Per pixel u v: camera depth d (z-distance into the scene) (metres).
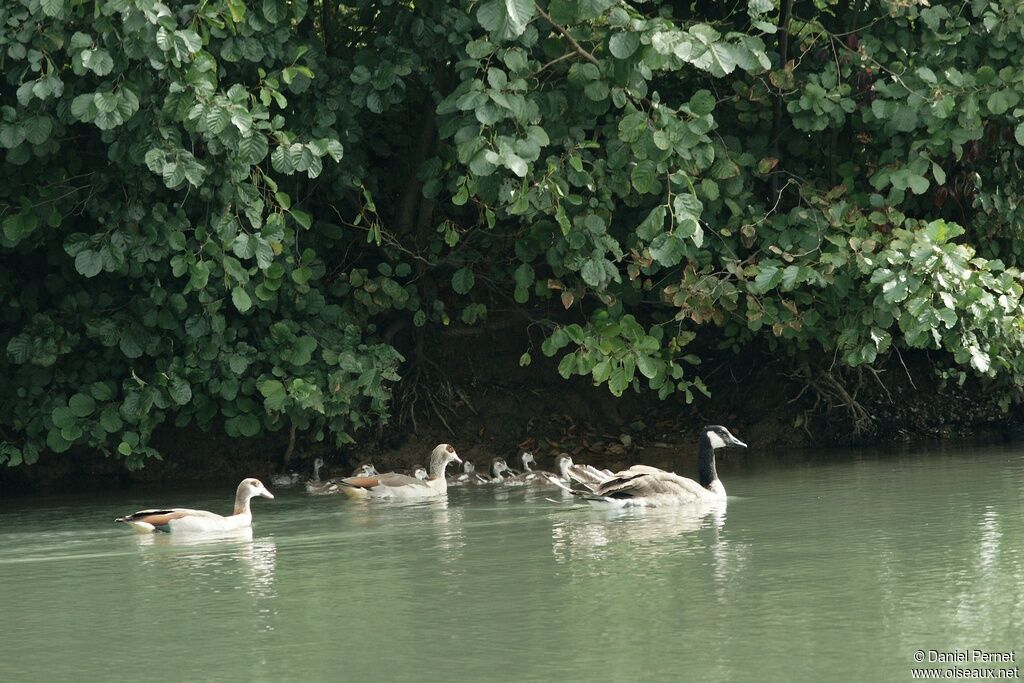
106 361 18.72
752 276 19.17
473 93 14.74
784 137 20.12
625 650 8.63
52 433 18.02
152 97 14.79
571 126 16.86
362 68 16.78
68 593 11.22
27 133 14.74
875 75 18.83
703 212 18.56
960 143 17.94
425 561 12.29
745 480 18.17
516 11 12.86
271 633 9.45
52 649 9.20
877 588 10.31
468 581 11.16
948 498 15.31
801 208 18.64
